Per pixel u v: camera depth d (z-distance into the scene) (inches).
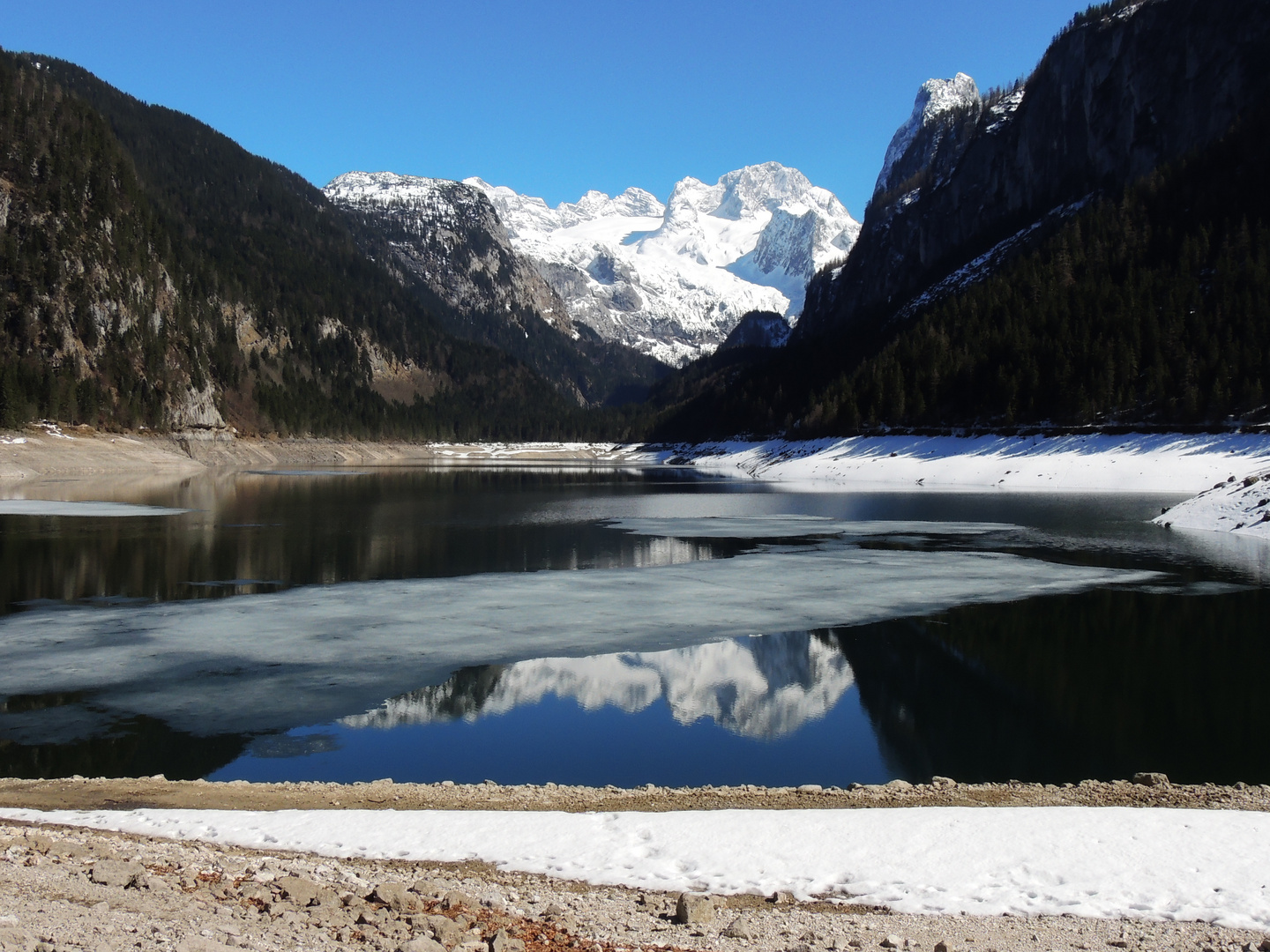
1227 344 4151.1
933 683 1010.1
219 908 351.9
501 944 327.3
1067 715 898.1
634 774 733.3
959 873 418.3
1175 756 781.3
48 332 6107.3
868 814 498.9
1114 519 2679.6
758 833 474.3
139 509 2925.7
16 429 5142.7
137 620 1293.1
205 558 1895.9
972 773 741.3
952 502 3284.9
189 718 868.6
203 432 6909.5
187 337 7445.9
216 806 577.9
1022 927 363.3
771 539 2278.5
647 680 1017.5
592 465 7682.1
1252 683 1000.9
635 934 356.5
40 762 745.0
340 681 998.4
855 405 5836.6
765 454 6535.4
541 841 476.4
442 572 1759.4
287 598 1473.9
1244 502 2400.3
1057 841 446.6
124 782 641.6
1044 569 1766.7
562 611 1382.9
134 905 343.6
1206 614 1350.9
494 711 902.4
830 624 1299.2
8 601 1425.9
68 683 977.5
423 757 770.2
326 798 598.5
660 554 2018.9
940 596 1502.2
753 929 362.0
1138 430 4131.4
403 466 7253.9
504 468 7007.9
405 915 361.7
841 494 3846.0
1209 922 363.3
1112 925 363.9
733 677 1032.8
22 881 365.7
